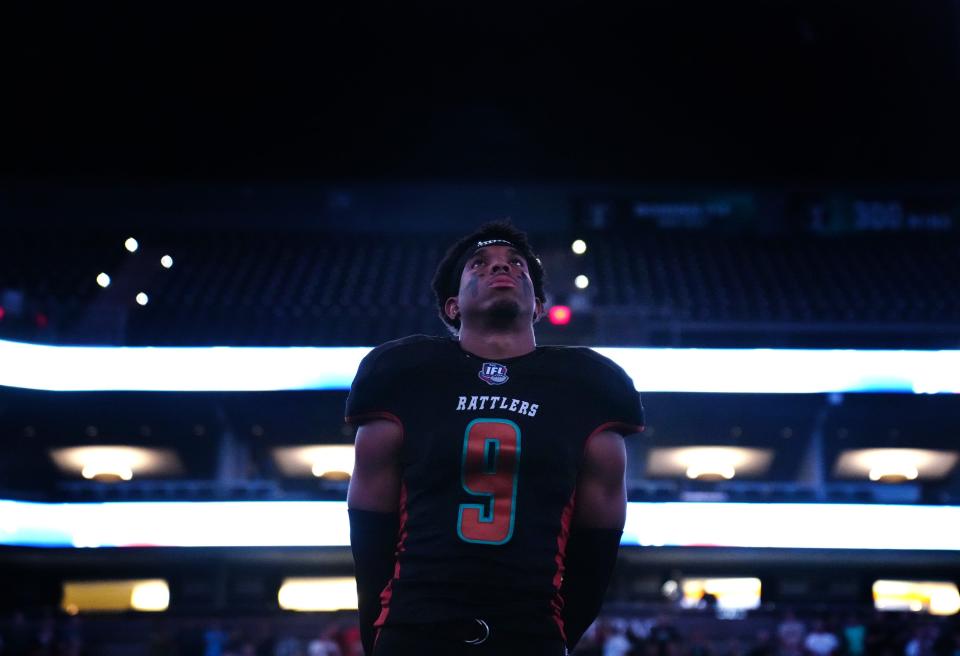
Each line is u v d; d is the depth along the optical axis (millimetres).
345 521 28234
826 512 28312
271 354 30844
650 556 30297
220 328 34094
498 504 2662
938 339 33625
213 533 28281
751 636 26219
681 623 26438
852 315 35750
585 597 2857
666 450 33469
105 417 31312
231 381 30688
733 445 33031
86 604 30953
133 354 30812
